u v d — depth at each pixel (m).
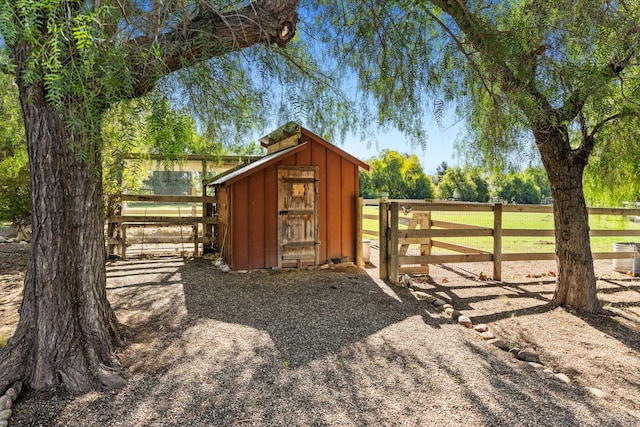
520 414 2.12
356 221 6.88
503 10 2.96
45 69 1.66
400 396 2.30
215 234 8.02
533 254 5.76
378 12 2.97
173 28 2.12
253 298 4.47
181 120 2.17
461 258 5.48
